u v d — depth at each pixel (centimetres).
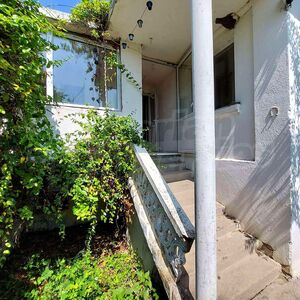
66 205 310
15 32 184
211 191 154
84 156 290
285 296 208
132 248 312
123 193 308
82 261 274
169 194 225
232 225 302
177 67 545
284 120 246
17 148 215
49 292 225
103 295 220
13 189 230
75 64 380
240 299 200
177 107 539
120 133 315
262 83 276
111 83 415
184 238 177
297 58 251
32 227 353
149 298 224
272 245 255
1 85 186
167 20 356
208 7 155
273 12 261
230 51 370
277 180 252
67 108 362
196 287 156
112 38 410
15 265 280
